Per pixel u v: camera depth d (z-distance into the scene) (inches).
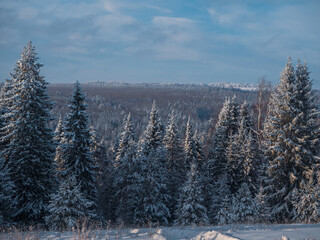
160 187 1162.0
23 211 920.9
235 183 1197.7
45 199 980.6
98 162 1514.5
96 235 401.1
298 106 883.4
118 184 1369.3
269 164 940.6
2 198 740.7
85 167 1056.2
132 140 1320.1
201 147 1519.4
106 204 1514.5
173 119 1519.4
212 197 1221.1
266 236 334.3
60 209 687.7
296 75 922.7
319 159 839.7
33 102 937.5
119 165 1358.3
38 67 999.0
